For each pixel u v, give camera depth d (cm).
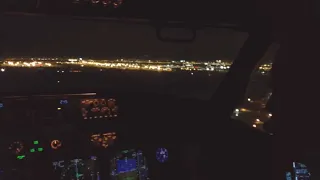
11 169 267
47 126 275
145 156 299
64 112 279
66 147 279
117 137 292
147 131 299
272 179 303
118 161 291
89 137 284
